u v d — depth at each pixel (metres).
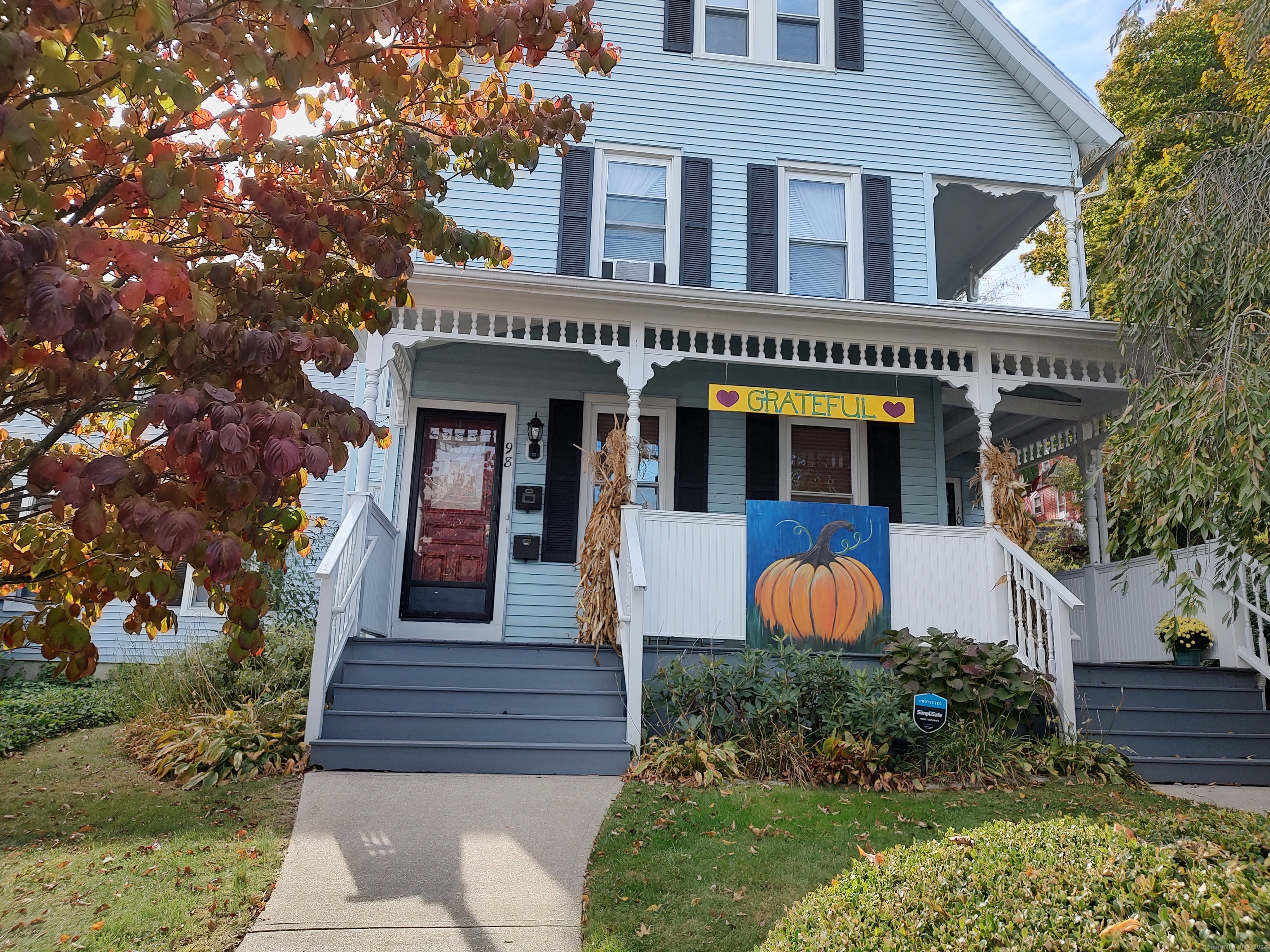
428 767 6.55
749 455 10.64
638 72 11.31
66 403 2.91
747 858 4.75
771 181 11.21
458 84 3.85
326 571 6.78
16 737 7.80
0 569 3.17
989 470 9.12
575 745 6.77
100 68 2.49
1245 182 6.65
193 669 7.80
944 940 2.49
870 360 10.88
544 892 4.38
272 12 2.70
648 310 8.93
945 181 11.57
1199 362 6.03
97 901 4.10
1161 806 6.23
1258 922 2.17
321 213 3.26
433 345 10.41
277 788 5.96
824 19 11.81
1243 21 9.18
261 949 3.73
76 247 2.30
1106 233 19.19
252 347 2.57
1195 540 9.33
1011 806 6.00
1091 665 8.56
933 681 7.33
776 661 7.56
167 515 2.36
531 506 10.23
